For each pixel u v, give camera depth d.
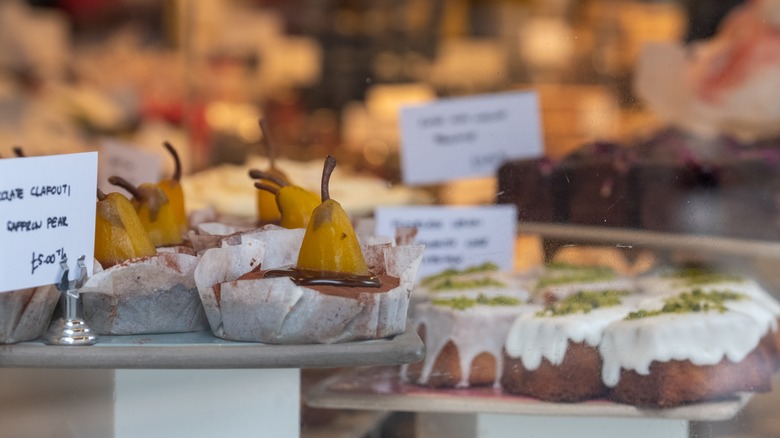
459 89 3.28
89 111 3.26
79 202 1.17
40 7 3.52
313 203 1.38
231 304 1.16
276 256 1.27
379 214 2.01
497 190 1.97
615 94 2.00
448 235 1.99
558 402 1.46
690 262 1.67
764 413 1.45
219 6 3.71
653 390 1.43
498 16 3.63
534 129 2.24
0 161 1.08
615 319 1.49
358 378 1.59
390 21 3.75
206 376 1.31
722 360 1.44
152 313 1.22
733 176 1.75
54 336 1.15
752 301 1.54
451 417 1.47
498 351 1.55
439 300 1.61
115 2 3.59
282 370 1.33
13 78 3.33
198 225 1.60
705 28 2.20
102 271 1.19
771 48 2.07
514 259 1.84
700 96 2.02
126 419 1.28
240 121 3.39
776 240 1.69
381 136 3.25
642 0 2.22
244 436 1.33
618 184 1.75
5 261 1.10
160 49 3.62
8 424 1.29
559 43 2.33
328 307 1.13
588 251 1.73
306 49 3.73
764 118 2.02
